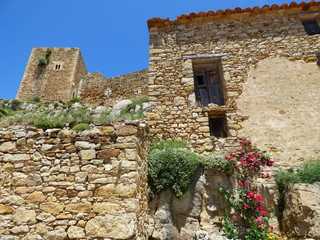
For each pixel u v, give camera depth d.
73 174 3.22
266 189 4.41
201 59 6.43
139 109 10.27
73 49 24.11
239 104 5.72
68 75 22.38
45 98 20.98
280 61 6.13
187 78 6.16
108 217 2.91
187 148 5.29
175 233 3.87
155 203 4.18
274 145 5.20
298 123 5.39
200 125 5.58
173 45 6.64
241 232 3.87
